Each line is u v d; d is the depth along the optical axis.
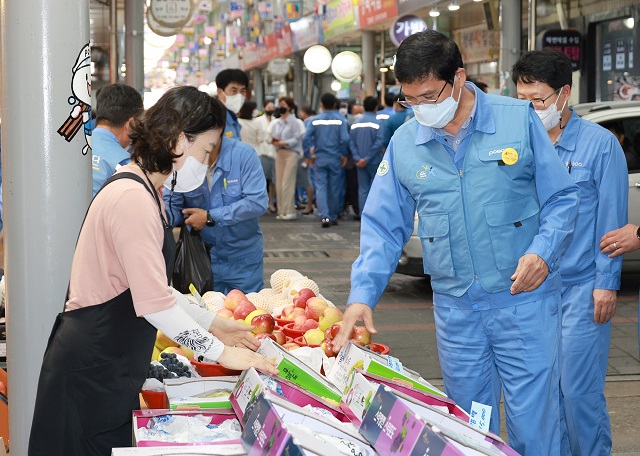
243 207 4.93
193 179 2.84
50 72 3.15
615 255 3.87
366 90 22.38
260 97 35.69
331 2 23.36
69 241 3.20
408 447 2.06
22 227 3.18
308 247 12.53
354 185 16.00
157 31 13.16
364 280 3.26
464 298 3.26
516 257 3.19
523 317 3.19
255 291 5.26
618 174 3.95
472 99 3.19
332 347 3.55
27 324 3.20
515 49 13.20
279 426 2.11
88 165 3.27
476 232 3.19
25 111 3.15
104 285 2.65
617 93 14.59
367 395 2.49
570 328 4.00
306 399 2.68
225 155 4.96
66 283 3.21
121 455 2.30
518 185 3.18
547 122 3.96
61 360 2.68
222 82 6.12
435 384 6.06
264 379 2.69
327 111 14.82
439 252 3.27
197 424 2.63
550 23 16.08
